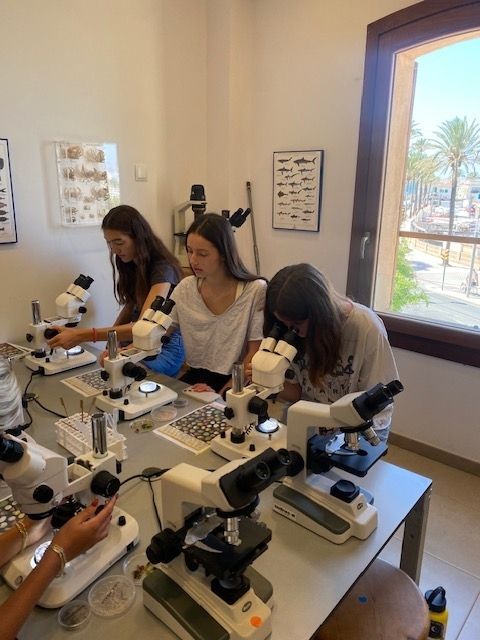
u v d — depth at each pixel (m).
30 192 2.39
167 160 2.99
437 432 2.66
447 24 2.25
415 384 2.70
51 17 2.31
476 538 2.07
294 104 2.90
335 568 0.97
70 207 2.55
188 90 3.01
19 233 2.39
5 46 2.19
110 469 1.02
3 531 1.04
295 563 0.98
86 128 2.55
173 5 2.81
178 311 1.99
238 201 3.22
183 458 1.34
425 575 1.87
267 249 3.26
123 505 1.15
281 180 3.06
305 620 0.86
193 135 3.10
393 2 2.41
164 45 2.82
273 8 2.86
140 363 2.01
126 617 0.87
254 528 0.86
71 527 0.88
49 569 0.83
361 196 2.71
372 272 2.78
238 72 3.00
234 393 1.29
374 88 2.54
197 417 1.56
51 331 1.97
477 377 2.47
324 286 1.38
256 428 1.38
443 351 2.55
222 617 0.81
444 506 2.28
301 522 1.09
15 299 2.44
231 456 1.32
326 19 2.65
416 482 1.25
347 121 2.70
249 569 0.92
